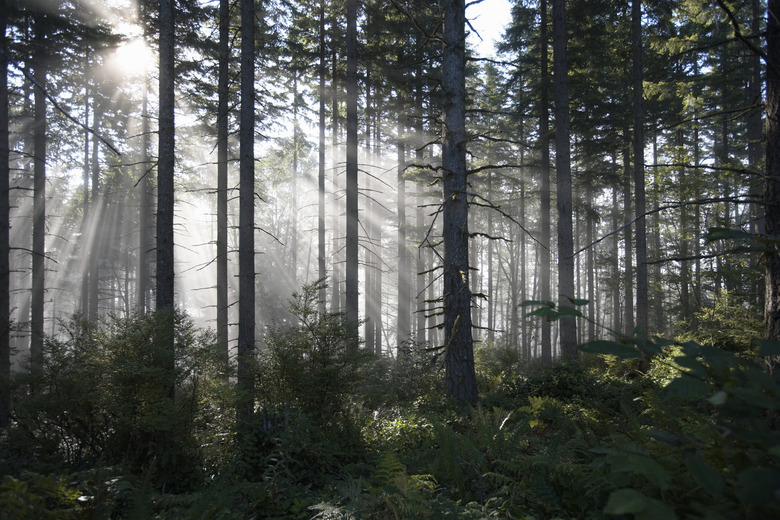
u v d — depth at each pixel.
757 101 4.81
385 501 3.83
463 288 8.66
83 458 6.01
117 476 4.57
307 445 5.89
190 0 15.62
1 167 10.34
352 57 15.58
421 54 19.80
